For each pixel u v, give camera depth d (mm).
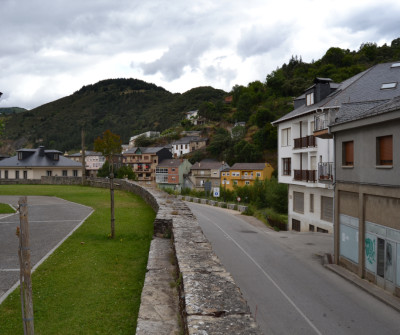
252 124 101125
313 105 27312
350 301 10344
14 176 55188
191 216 15789
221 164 84438
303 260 15555
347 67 90312
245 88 131750
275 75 113938
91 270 10312
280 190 46844
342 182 14188
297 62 123938
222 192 57625
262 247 18234
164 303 7312
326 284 12031
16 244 13688
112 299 8188
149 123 194500
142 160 98750
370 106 14547
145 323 6383
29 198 30797
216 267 7695
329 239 21422
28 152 56969
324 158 25031
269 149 84875
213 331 4633
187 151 108688
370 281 12117
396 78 24578
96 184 43312
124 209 24047
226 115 125438
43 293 8453
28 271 5203
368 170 12234
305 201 29594
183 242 10367
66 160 58344
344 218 14203
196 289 6188
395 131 10781
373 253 12008
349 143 14031
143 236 15156
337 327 8477
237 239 20391
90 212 22625
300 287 11547
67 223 18516
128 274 10094
